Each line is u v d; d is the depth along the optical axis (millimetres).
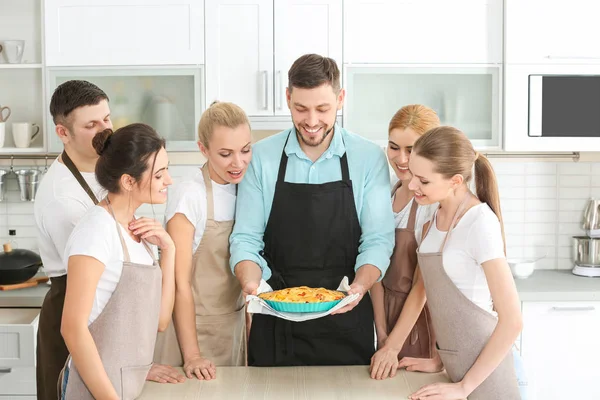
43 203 2326
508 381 2029
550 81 3701
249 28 3635
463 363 1998
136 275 1875
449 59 3680
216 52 3643
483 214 1967
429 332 2494
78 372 1855
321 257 2350
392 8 3648
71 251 1810
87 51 3650
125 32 3645
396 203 2521
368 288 2193
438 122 2381
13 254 3654
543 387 3676
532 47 3684
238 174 2273
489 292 2012
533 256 4238
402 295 2471
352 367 2189
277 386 2020
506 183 4211
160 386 2025
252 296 2016
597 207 4078
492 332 1977
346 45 3652
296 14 3633
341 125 3691
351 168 2354
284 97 3656
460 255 1976
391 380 2068
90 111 2311
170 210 2344
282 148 2375
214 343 2475
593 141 3732
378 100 3697
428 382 2053
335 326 2355
